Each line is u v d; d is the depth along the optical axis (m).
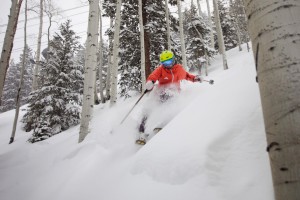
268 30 1.39
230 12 27.89
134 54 14.83
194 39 20.58
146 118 4.36
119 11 11.38
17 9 8.12
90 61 6.73
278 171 1.27
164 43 15.30
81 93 17.62
